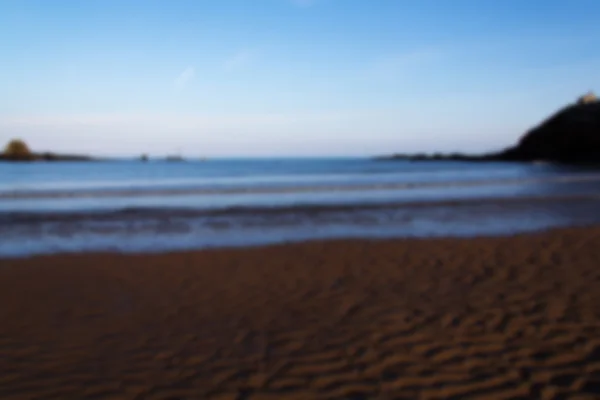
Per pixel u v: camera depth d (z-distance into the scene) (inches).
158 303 196.5
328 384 124.6
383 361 138.2
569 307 181.9
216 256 282.8
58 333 162.9
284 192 840.3
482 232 399.9
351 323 170.9
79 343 153.9
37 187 1010.7
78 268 256.1
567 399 114.9
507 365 134.1
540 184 997.8
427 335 157.8
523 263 254.2
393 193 805.9
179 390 122.0
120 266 260.2
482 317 173.8
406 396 117.6
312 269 251.8
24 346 151.4
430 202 636.1
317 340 155.3
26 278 235.9
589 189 851.4
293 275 240.2
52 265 262.1
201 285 222.8
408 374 129.6
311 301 197.6
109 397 118.6
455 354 142.2
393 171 1940.2
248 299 201.5
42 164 3336.6
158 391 121.6
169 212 543.8
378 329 164.2
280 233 410.3
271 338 157.5
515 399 115.5
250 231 419.8
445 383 124.1
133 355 144.5
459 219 482.6
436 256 277.4
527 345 147.6
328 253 289.4
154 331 164.7
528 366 133.2
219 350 147.8
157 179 1392.7
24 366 136.5
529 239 321.7
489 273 236.8
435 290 210.5
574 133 2957.7
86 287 220.4
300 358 141.2
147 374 131.3
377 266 256.7
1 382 126.3
